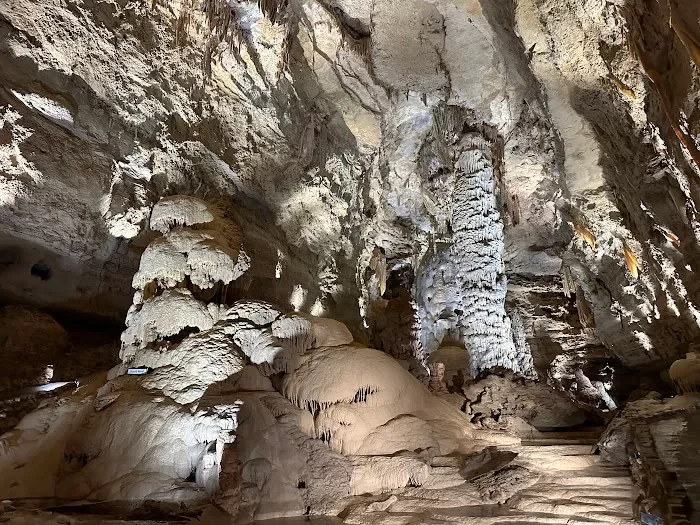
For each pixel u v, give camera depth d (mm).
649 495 4609
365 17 10812
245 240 11336
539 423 8539
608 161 10305
